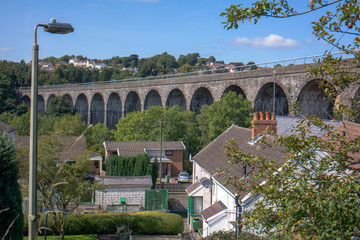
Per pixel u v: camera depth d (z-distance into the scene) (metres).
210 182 17.73
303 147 6.98
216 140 24.50
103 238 17.95
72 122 42.72
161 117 42.59
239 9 5.86
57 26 6.61
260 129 17.94
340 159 6.67
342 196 5.61
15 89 91.81
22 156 14.29
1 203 8.94
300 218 6.36
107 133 48.84
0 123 34.97
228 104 34.62
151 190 25.27
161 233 19.31
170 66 184.50
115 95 63.88
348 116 7.08
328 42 6.57
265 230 8.28
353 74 6.95
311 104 28.75
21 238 9.39
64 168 16.06
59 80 113.00
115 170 31.06
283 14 5.75
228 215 14.95
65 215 16.61
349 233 5.72
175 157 39.78
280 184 6.97
